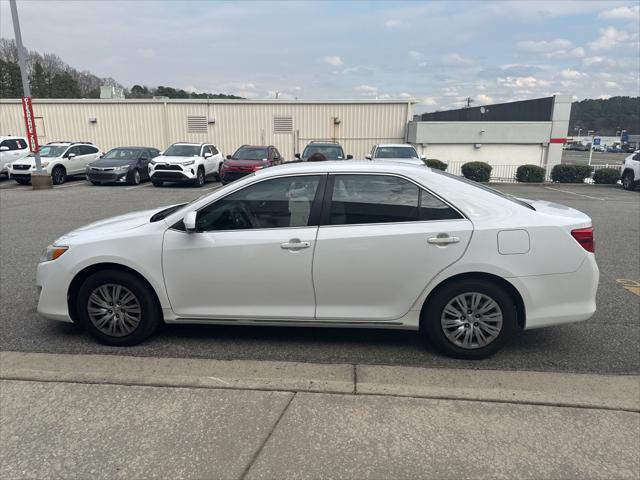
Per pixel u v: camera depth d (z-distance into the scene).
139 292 3.85
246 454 2.60
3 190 16.78
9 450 2.64
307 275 3.67
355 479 2.42
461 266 3.55
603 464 2.52
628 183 20.12
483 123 25.41
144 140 26.83
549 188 21.20
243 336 4.23
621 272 6.45
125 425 2.86
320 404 3.07
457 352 3.73
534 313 3.61
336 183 3.72
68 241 3.94
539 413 2.97
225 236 3.72
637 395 3.22
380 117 26.69
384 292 3.66
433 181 3.68
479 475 2.45
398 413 2.97
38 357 3.78
